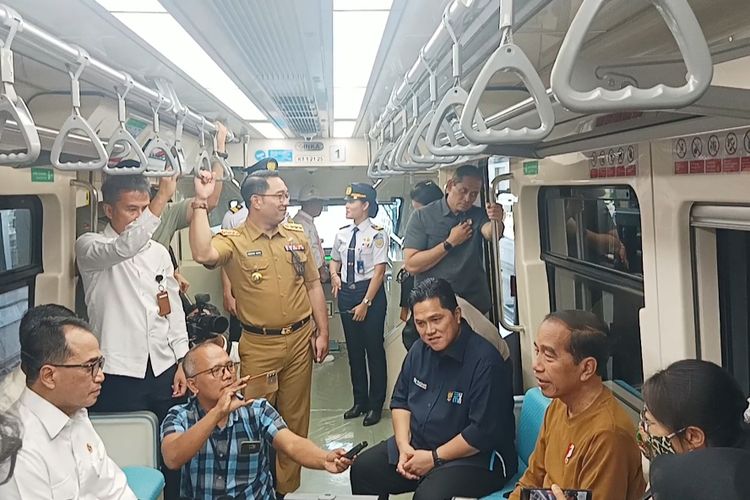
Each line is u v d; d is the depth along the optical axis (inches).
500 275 149.0
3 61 60.3
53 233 133.3
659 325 85.0
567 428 83.6
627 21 73.9
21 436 71.0
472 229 150.8
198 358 95.6
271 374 143.6
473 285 153.3
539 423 110.2
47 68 99.6
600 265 114.3
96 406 121.7
